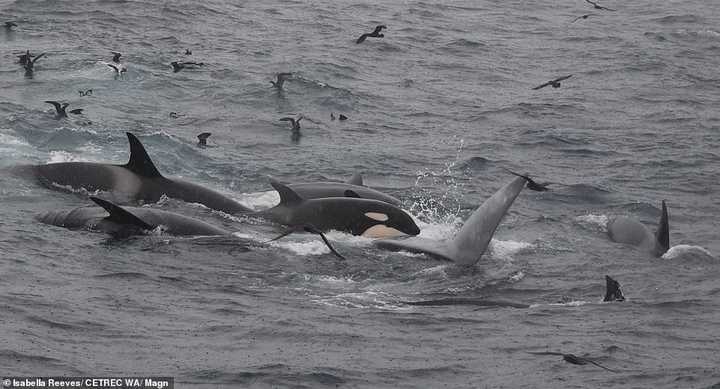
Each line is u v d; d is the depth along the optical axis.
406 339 63.56
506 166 118.44
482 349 62.28
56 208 89.00
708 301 74.94
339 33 188.38
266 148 119.75
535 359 60.62
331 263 80.25
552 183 111.06
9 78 138.62
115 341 59.81
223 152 116.12
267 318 65.88
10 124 114.69
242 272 76.31
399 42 185.50
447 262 81.56
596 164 120.56
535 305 72.88
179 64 142.00
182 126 125.19
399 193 106.25
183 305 67.62
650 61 181.38
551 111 145.62
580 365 59.72
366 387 55.41
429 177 112.81
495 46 190.38
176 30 177.75
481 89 157.88
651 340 65.31
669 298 75.44
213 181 105.69
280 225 90.62
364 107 142.00
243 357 58.59
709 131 137.88
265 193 103.00
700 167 120.31
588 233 94.25
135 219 82.50
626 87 162.88
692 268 84.12
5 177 95.50
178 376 55.06
